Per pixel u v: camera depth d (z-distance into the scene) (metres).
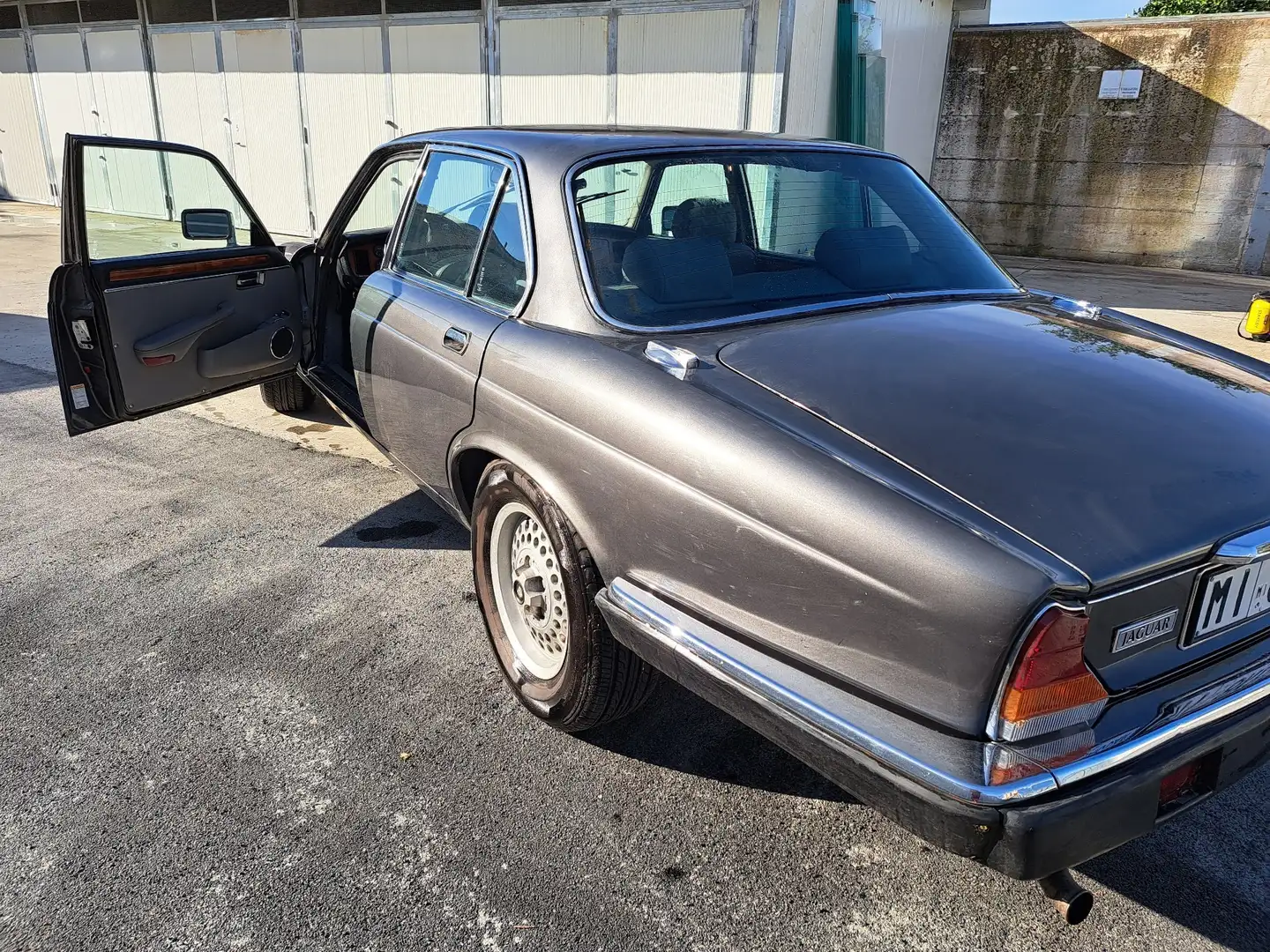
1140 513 1.62
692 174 2.72
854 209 2.90
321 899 2.07
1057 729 1.54
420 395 3.00
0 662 2.99
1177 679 1.71
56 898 2.07
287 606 3.38
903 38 12.02
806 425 1.87
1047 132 13.97
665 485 1.97
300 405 5.62
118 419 3.75
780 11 8.69
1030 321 2.48
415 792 2.43
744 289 2.53
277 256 4.21
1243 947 1.99
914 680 1.60
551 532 2.34
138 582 3.54
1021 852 1.49
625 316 2.37
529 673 2.70
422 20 10.99
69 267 3.45
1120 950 1.97
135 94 13.94
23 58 15.20
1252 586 1.78
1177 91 12.90
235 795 2.40
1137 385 2.06
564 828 2.31
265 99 12.62
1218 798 2.46
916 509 1.62
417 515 4.20
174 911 2.04
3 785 2.43
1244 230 12.95
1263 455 1.83
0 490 4.45
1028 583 1.47
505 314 2.64
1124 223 13.80
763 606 1.82
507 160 2.80
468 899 2.08
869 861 2.22
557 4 9.97
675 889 2.12
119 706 2.77
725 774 2.53
